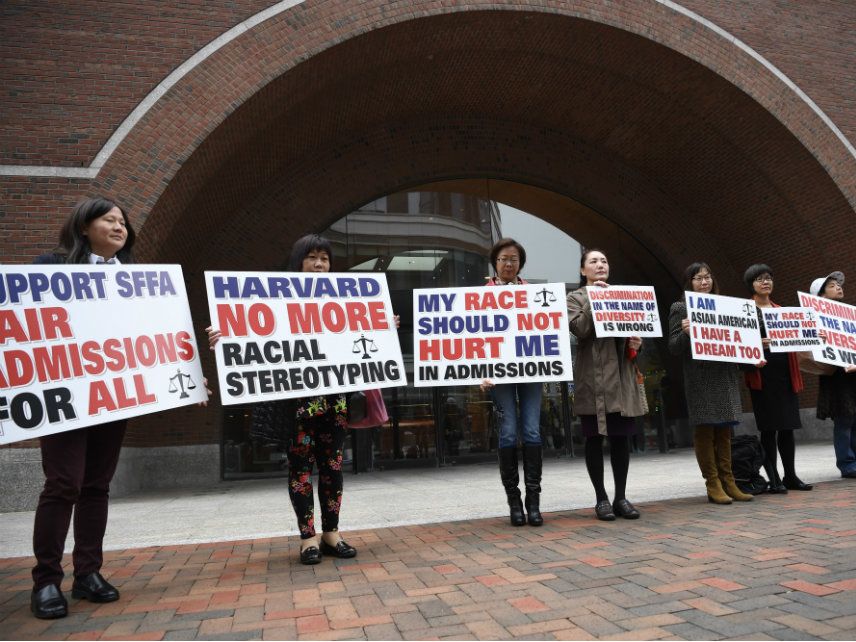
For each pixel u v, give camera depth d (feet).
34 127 23.58
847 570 8.46
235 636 6.98
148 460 31.81
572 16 30.37
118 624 7.59
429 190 39.73
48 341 8.86
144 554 12.00
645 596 7.78
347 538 12.69
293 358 11.21
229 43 26.07
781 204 39.17
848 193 35.76
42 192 23.27
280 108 29.66
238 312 11.03
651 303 14.29
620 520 13.16
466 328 13.91
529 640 6.48
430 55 32.24
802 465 23.72
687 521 12.65
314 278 11.81
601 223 43.50
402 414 36.88
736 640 6.24
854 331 18.43
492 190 41.19
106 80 24.57
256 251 34.83
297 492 10.77
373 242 38.11
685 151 40.40
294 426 10.96
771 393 16.37
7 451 21.85
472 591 8.34
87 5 24.86
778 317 16.63
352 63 29.94
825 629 6.41
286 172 35.78
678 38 32.94
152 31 25.36
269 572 9.99
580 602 7.64
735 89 34.24
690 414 15.37
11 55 23.80
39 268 9.04
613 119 39.81
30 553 12.64
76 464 8.59
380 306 12.28
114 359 9.32
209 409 33.30
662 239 43.55
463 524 13.70
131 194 24.14
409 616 7.42
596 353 13.83
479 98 37.93
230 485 31.17
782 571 8.58
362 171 37.37
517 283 14.79
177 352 10.02
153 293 9.98
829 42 36.94
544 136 41.42
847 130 36.27
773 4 35.99
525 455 13.53
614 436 13.87
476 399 38.22
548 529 12.50
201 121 25.36
